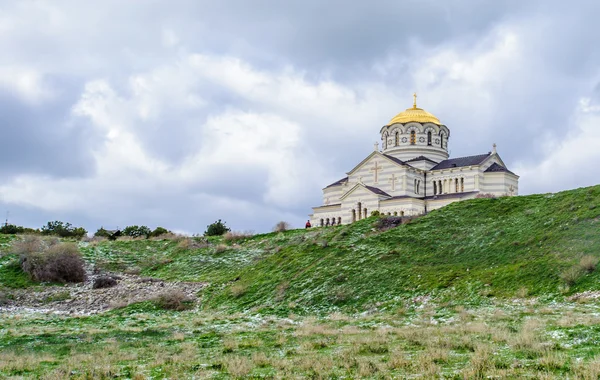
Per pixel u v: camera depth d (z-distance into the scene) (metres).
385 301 53.03
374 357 28.73
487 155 119.25
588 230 55.44
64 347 36.03
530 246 57.22
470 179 114.19
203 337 38.91
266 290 62.41
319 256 68.31
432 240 66.25
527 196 73.38
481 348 28.19
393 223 75.88
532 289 47.69
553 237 56.91
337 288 57.69
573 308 40.41
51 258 77.69
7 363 30.09
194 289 68.88
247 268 74.12
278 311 54.41
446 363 26.48
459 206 75.44
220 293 65.44
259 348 33.28
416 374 24.55
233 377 25.67
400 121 130.12
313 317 50.00
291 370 26.50
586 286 45.16
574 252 51.75
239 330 41.94
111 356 31.88
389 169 119.25
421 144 127.88
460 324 38.09
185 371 27.23
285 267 67.94
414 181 118.31
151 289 70.06
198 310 60.81
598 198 63.03
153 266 84.88
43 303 67.31
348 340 34.66
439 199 110.06
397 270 59.22
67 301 67.44
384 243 68.00
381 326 40.56
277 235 91.19
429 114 132.88
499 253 58.12
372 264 61.97
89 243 96.19
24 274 76.88
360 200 114.44
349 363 27.00
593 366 23.16
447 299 50.16
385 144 132.50
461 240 64.62
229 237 95.44
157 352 33.03
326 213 120.44
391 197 111.81
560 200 67.31
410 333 34.50
